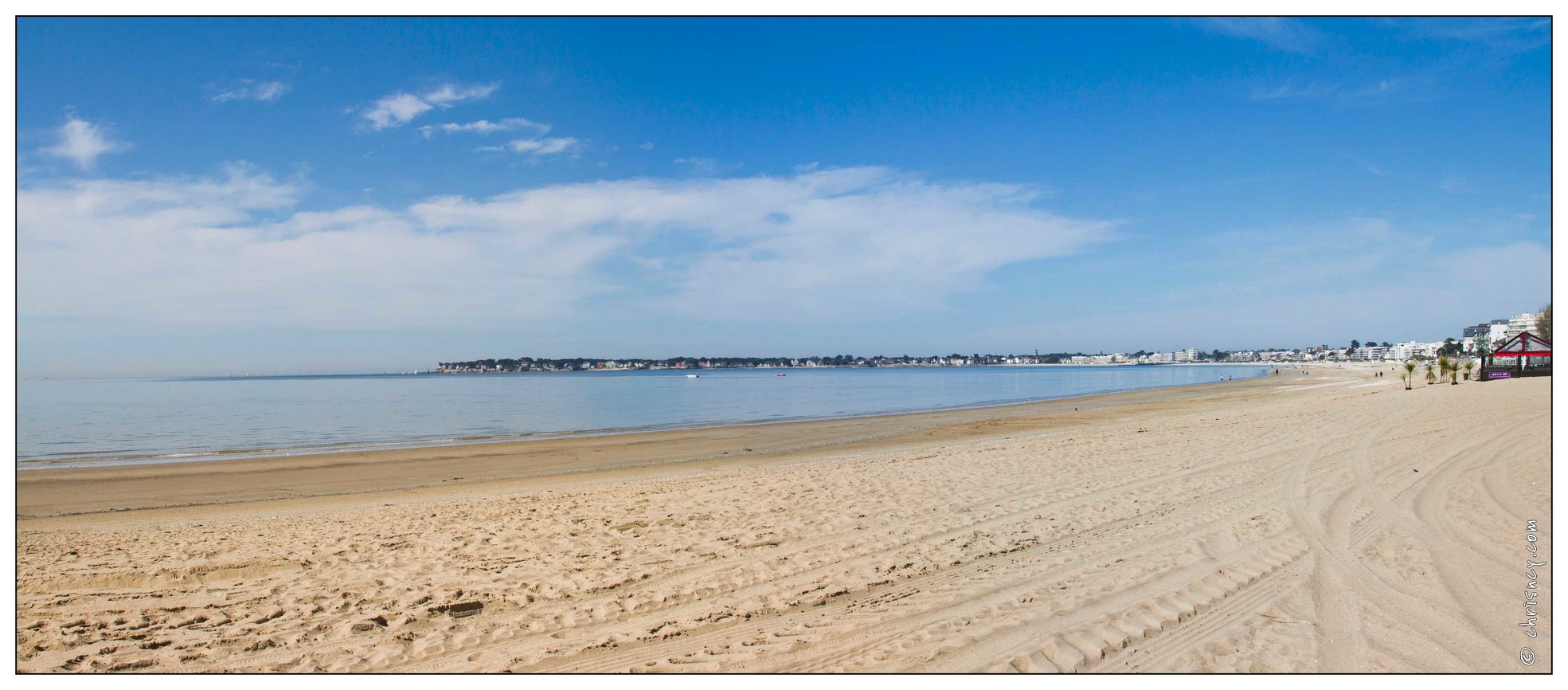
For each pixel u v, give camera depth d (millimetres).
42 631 5953
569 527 9516
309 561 7992
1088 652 5070
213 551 8523
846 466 15047
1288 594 6016
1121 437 18797
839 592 6551
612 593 6711
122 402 61438
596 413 43688
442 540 8906
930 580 6801
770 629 5738
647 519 9828
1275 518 8609
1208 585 6305
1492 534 7617
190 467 19141
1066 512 9531
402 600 6594
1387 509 8797
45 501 14258
